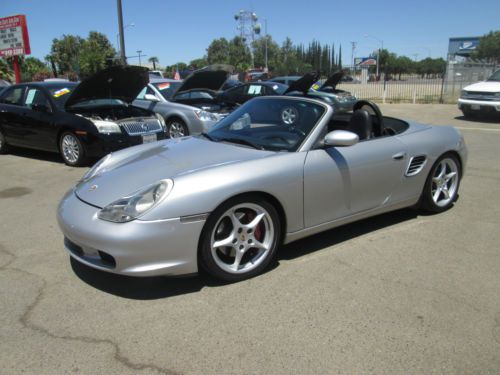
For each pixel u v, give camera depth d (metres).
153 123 7.30
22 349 2.38
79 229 2.83
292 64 65.81
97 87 6.93
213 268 2.98
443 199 4.59
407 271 3.27
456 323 2.61
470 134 10.30
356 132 4.05
